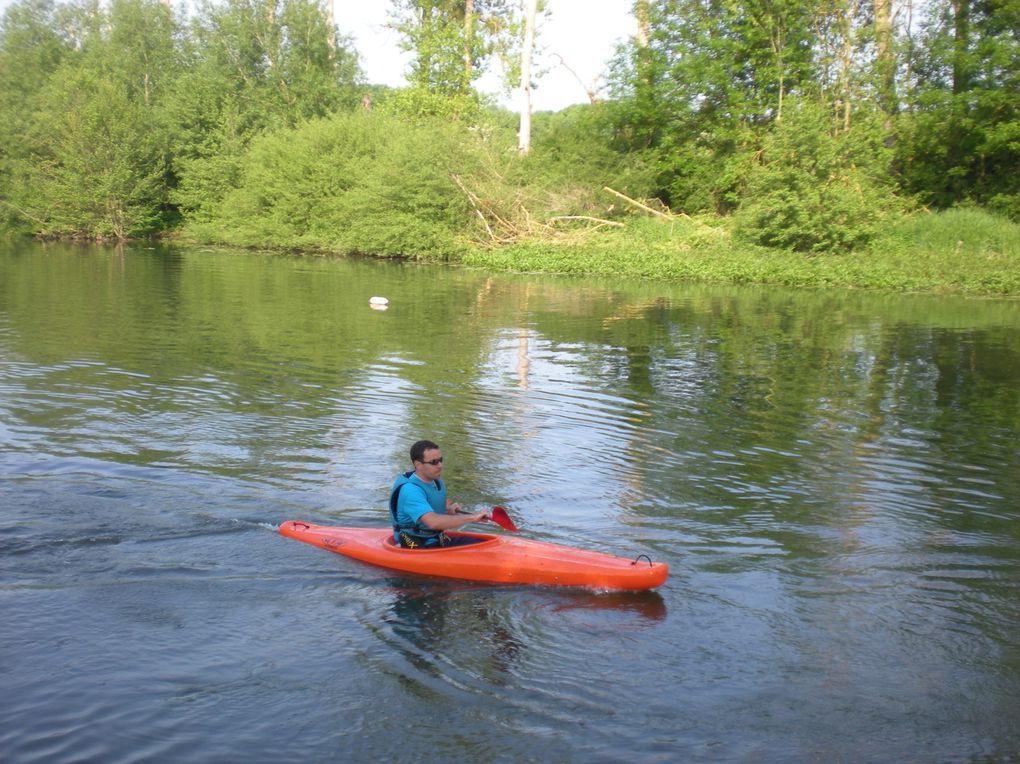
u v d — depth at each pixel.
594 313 20.47
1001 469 8.97
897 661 5.21
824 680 4.99
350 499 7.74
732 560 6.59
